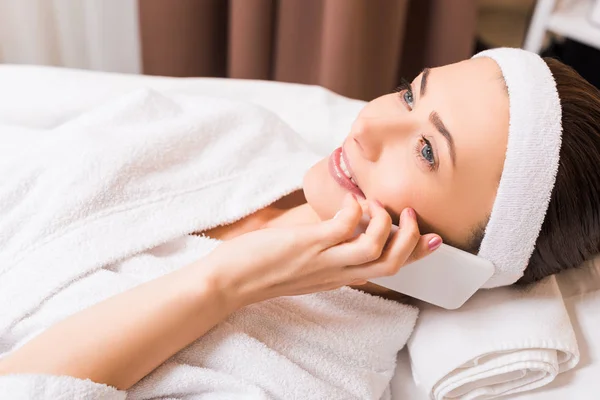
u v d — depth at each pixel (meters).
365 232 0.72
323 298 0.85
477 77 0.75
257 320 0.81
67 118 1.16
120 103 1.02
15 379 0.63
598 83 1.58
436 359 0.83
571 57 1.62
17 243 0.81
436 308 0.88
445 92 0.75
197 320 0.72
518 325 0.82
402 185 0.76
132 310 0.70
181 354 0.76
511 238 0.75
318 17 1.54
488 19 1.84
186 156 0.95
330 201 0.82
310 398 0.77
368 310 0.87
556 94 0.72
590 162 0.73
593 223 0.77
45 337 0.69
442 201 0.75
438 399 0.84
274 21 1.59
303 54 1.61
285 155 1.02
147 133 0.93
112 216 0.84
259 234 0.74
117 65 1.67
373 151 0.77
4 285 0.78
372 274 0.73
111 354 0.67
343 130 1.21
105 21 1.58
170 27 1.53
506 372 0.81
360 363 0.85
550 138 0.70
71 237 0.81
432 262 0.76
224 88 1.25
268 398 0.74
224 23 1.62
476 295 0.86
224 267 0.73
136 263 0.82
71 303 0.77
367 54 1.58
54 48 1.63
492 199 0.74
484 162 0.72
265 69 1.63
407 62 1.79
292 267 0.73
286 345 0.80
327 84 1.56
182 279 0.73
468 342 0.81
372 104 0.84
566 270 0.93
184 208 0.88
